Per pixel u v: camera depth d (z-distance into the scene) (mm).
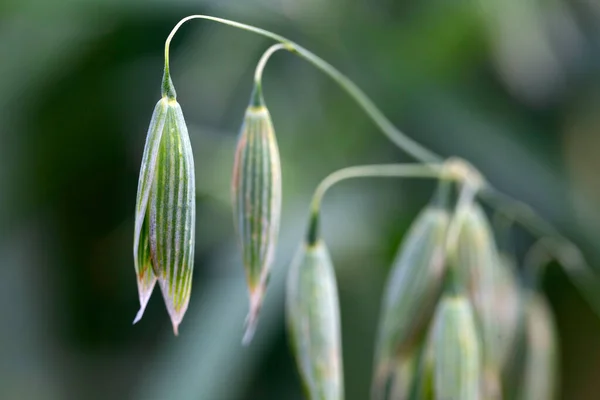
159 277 190
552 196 284
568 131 301
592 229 281
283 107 298
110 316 291
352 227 282
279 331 271
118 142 295
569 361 297
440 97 289
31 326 279
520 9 290
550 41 301
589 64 303
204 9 279
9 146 275
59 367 280
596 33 305
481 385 235
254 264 207
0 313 272
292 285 220
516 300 247
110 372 286
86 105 288
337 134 297
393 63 292
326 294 219
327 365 218
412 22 300
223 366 255
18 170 278
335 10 295
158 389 255
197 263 282
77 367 284
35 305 281
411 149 250
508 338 246
